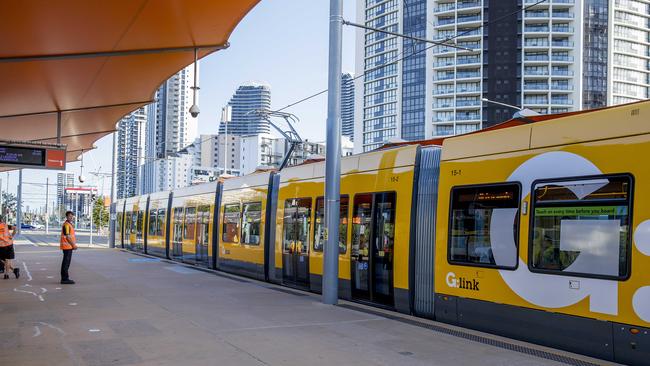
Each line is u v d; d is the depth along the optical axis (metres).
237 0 10.30
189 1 10.06
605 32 109.62
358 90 133.00
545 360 7.02
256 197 17.80
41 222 159.12
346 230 12.41
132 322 9.36
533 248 8.02
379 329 8.91
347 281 12.18
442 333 8.65
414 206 10.53
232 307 11.02
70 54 12.33
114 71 14.12
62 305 11.14
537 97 107.00
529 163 8.23
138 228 33.50
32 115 18.50
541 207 7.96
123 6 9.95
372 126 128.25
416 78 117.69
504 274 8.42
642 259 6.61
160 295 12.70
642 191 6.70
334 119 11.73
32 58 12.23
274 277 15.91
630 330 6.69
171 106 68.75
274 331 8.70
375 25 128.38
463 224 9.27
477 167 9.13
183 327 8.96
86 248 37.03
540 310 7.82
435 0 114.44
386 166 11.43
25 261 23.33
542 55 107.25
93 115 19.52
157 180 68.69
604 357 6.99
